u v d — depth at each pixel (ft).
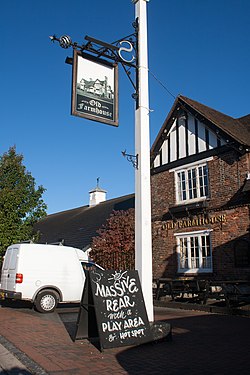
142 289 22.59
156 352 19.54
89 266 42.22
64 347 20.98
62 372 16.29
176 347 20.61
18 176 57.06
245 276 40.98
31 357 18.90
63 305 44.83
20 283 36.88
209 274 44.73
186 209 47.96
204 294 40.11
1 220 53.21
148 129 24.72
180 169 51.16
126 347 20.59
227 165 44.96
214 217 45.29
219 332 25.18
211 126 47.21
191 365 17.17
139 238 23.27
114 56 24.52
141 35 25.50
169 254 50.60
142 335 20.89
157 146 54.49
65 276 38.91
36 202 57.26
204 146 48.26
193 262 47.52
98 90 24.07
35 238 58.90
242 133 47.34
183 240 49.16
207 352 19.48
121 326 20.43
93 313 22.57
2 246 52.95
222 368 16.69
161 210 52.95
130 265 51.52
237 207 42.96
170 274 49.85
